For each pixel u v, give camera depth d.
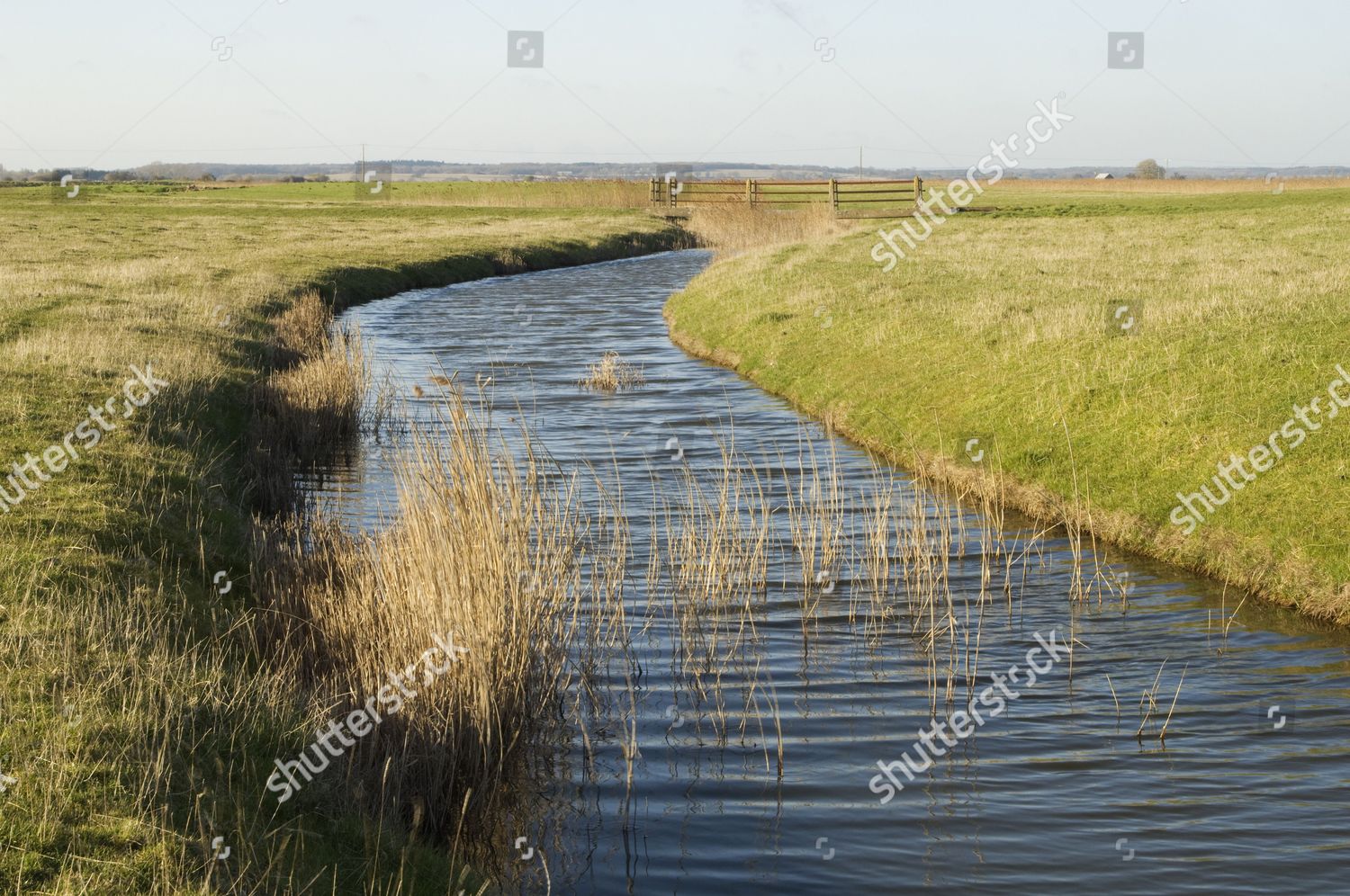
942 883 6.69
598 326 30.12
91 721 6.70
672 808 7.54
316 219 61.84
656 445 17.27
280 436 16.25
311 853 6.24
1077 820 7.35
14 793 5.93
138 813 5.96
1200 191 78.38
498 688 7.89
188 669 7.78
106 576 9.27
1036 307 20.70
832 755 8.23
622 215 66.69
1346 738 8.36
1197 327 16.59
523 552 9.02
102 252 38.50
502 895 6.55
